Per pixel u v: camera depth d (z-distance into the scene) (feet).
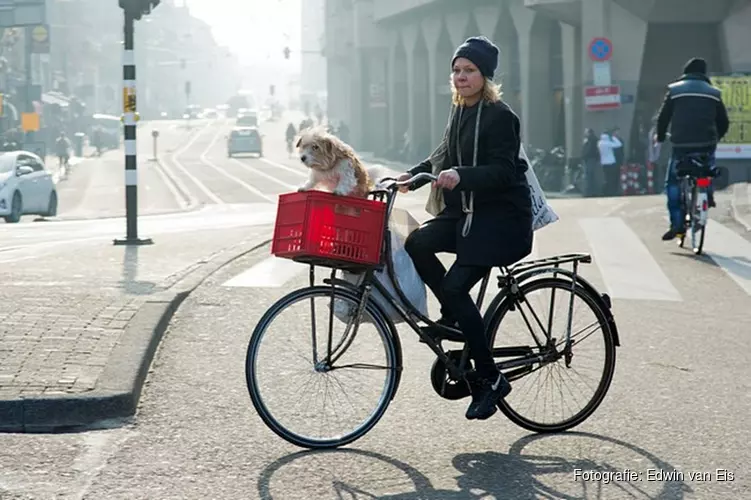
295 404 17.80
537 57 141.08
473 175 17.28
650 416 20.18
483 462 17.33
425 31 179.93
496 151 17.48
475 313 17.98
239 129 227.81
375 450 17.90
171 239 46.88
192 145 289.74
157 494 15.52
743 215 54.03
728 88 96.84
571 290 19.07
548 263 19.13
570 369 19.16
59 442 17.87
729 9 110.63
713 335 27.94
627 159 111.65
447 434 18.90
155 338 24.40
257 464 17.03
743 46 110.93
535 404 18.97
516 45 153.28
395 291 18.16
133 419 19.29
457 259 17.93
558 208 63.77
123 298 28.43
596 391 19.27
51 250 42.52
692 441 18.61
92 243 46.11
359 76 220.43
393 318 18.43
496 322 18.72
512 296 18.80
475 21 162.81
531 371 18.89
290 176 161.48
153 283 32.01
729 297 33.63
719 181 86.12
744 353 25.82
